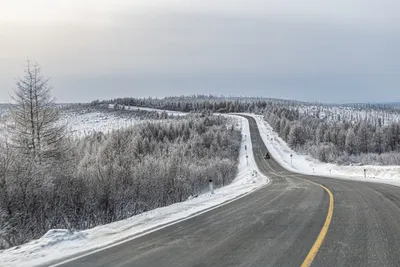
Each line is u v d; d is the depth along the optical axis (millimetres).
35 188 11305
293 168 59188
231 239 6488
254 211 9883
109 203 11898
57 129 23875
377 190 14344
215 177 31750
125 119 184500
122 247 6168
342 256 5102
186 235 6996
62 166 17953
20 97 22875
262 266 4781
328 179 25656
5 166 11359
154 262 5164
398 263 4723
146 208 12953
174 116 189375
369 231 6715
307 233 6727
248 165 62969
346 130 104938
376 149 90750
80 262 5305
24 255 5844
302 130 100625
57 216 9914
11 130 21812
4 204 9922
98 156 28469
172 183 18859
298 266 4695
